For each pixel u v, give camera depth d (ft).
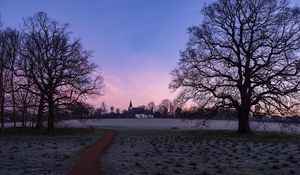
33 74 175.52
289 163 73.82
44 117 203.92
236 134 160.97
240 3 157.48
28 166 69.10
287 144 122.31
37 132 180.55
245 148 105.40
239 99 158.81
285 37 151.02
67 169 64.90
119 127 265.34
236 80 158.40
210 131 189.78
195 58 162.20
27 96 190.49
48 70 176.35
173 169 65.31
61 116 182.39
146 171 63.00
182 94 165.58
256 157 82.79
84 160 76.18
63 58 177.17
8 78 181.16
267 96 151.43
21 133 177.27
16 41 178.81
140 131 201.67
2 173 62.03
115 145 113.91
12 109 201.77
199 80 161.89
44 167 67.77
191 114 164.66
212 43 160.35
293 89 147.95
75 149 99.71
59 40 178.09
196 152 93.56
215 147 107.96
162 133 180.55
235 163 73.31
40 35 177.58
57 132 181.98
